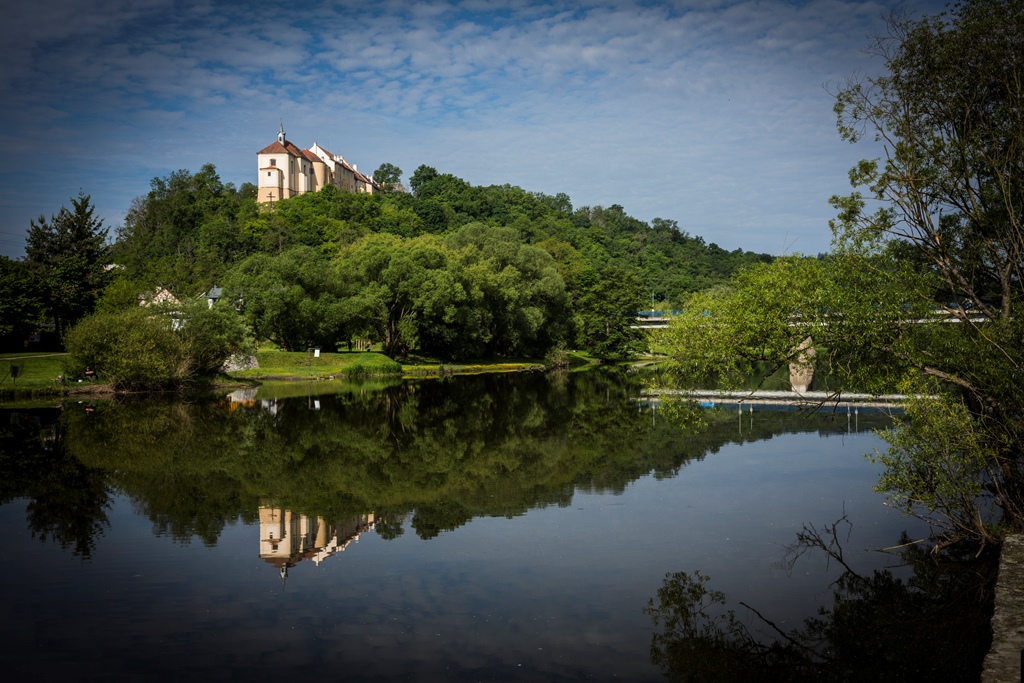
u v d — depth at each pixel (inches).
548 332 3442.4
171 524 754.2
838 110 749.9
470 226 3686.0
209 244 4936.0
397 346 3149.6
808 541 682.8
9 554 655.1
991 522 699.4
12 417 1520.7
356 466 1042.7
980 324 692.1
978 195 727.7
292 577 597.6
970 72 725.3
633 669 443.5
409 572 610.9
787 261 681.6
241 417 1534.2
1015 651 410.3
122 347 1924.2
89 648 469.1
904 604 542.0
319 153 7445.9
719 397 1803.6
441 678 432.1
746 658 457.7
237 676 432.1
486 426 1424.7
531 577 595.5
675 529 722.2
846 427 1360.7
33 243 3425.2
